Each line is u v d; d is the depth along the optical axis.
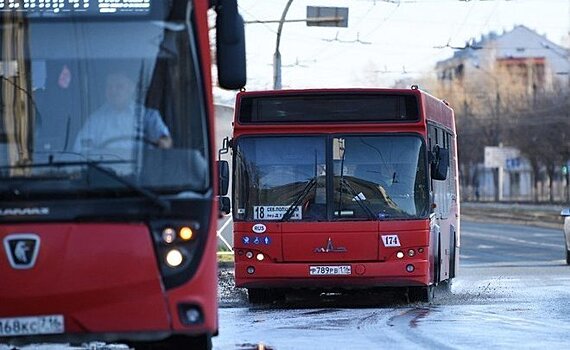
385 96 44.22
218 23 23.78
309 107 44.25
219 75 23.67
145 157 22.77
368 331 35.25
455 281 62.28
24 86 23.20
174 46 23.50
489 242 121.25
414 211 43.81
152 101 23.20
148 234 22.27
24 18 23.50
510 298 49.44
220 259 76.38
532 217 191.38
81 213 22.17
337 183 44.00
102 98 23.19
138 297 22.16
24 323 22.08
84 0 24.12
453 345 31.09
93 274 22.06
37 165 22.50
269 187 44.16
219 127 75.38
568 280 63.06
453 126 55.78
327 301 49.47
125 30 23.50
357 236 43.59
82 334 22.31
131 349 29.11
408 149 44.00
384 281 43.50
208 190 22.75
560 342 31.86
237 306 47.22
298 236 43.75
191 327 22.31
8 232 22.06
